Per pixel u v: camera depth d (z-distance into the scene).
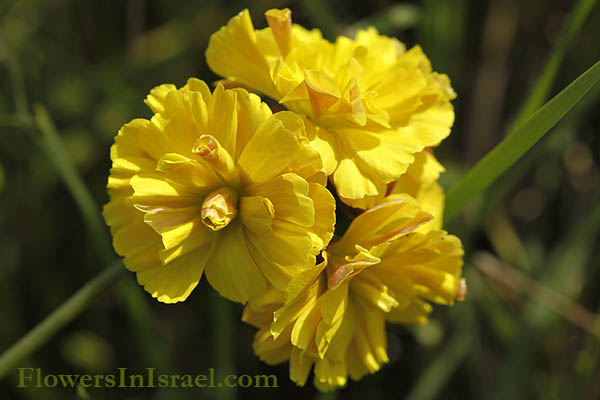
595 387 0.19
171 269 0.15
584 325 0.19
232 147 0.15
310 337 0.15
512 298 0.20
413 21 0.20
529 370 0.19
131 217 0.15
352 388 0.20
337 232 0.16
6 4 0.19
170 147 0.15
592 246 0.20
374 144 0.15
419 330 0.19
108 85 0.20
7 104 0.19
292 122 0.14
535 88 0.17
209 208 0.14
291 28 0.15
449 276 0.15
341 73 0.15
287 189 0.14
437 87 0.15
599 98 0.20
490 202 0.19
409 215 0.15
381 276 0.15
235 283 0.15
